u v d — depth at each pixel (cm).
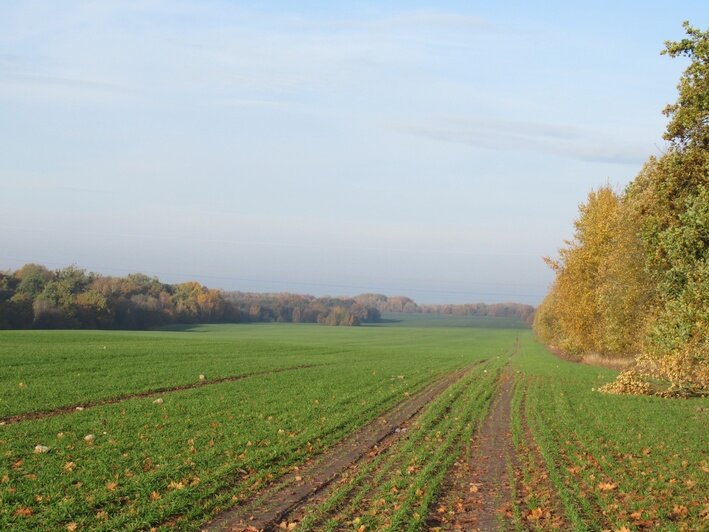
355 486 1459
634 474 1579
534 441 2047
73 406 2602
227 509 1277
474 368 5553
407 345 10638
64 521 1170
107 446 1797
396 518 1191
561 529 1162
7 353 4619
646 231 2119
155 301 16362
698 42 1964
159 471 1517
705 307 1698
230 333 13762
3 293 12319
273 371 4500
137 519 1177
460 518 1234
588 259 5578
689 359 1936
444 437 2142
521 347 10819
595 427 2328
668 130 2067
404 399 3216
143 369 4109
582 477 1546
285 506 1298
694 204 1769
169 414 2431
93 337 7612
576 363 6606
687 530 1147
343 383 3791
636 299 4081
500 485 1484
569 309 6084
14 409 2406
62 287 12950
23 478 1430
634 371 3600
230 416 2416
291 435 2072
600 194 5784
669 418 2566
